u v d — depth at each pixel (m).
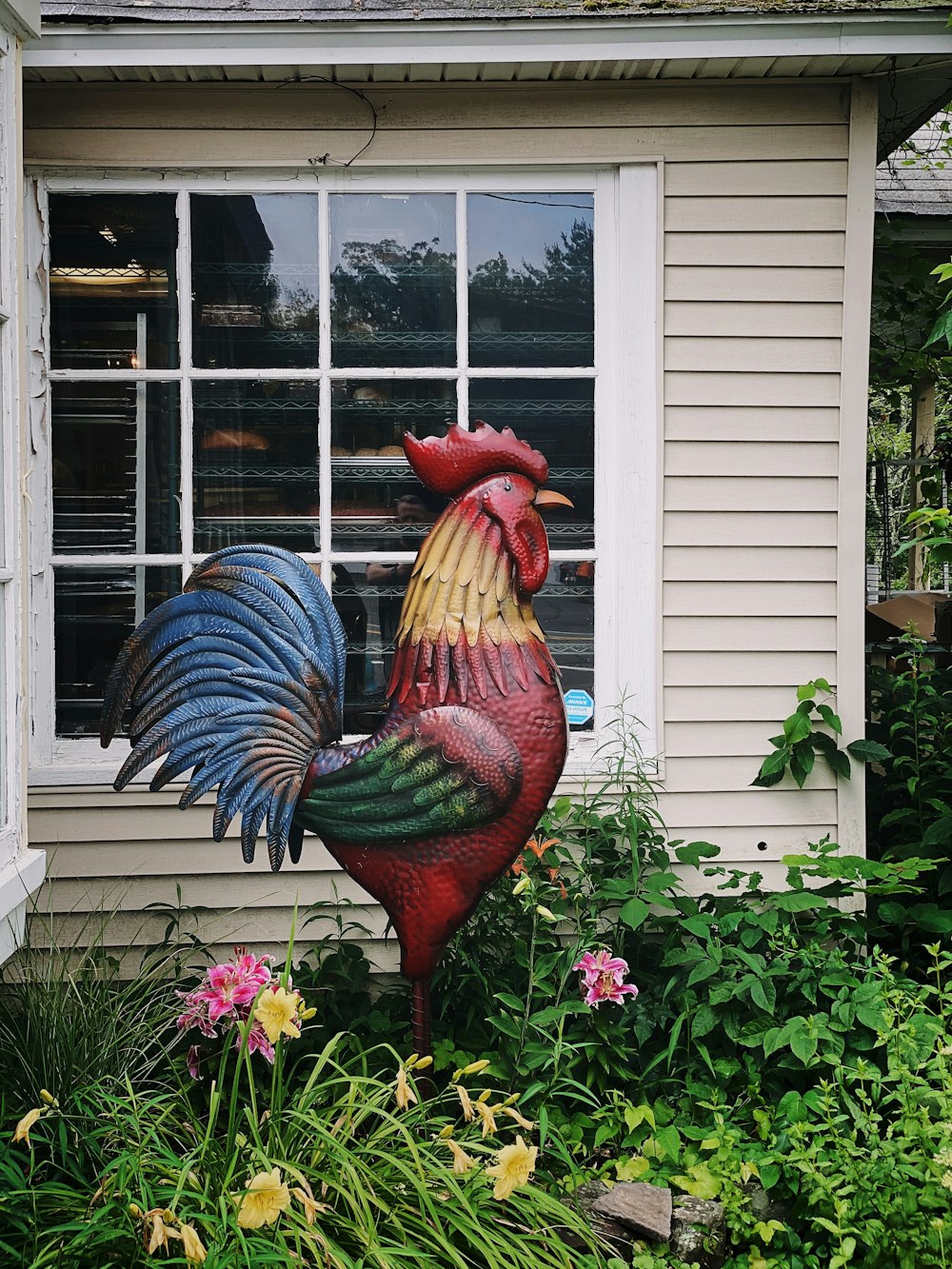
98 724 3.95
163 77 3.75
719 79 3.86
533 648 2.89
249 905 3.95
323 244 3.91
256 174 3.88
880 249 6.34
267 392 3.94
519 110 3.87
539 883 3.45
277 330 3.93
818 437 3.99
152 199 3.89
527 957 3.38
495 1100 3.18
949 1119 2.63
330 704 2.95
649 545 3.98
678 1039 3.39
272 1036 2.47
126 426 3.91
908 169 6.76
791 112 3.91
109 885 3.93
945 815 4.12
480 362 3.96
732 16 3.54
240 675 2.92
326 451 3.95
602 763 3.99
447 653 2.86
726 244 3.94
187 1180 2.36
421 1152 2.52
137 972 3.94
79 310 3.88
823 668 4.04
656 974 3.64
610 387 3.97
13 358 2.85
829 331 3.97
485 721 2.82
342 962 3.59
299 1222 2.26
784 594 4.02
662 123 3.90
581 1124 3.18
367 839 2.89
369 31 3.54
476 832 2.86
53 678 3.92
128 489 3.92
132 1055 3.08
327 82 3.82
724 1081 3.28
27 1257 2.27
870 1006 3.09
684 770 4.03
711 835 4.04
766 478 3.99
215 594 2.93
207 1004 2.95
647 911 3.52
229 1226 2.21
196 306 3.91
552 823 3.81
